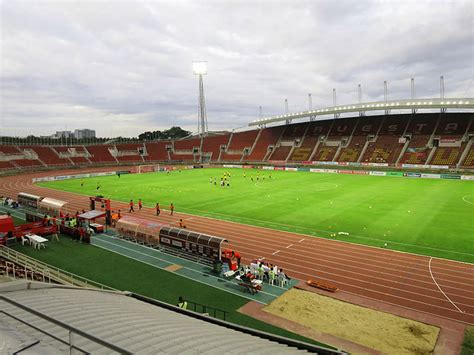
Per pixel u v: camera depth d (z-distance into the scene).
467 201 47.31
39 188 64.50
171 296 20.55
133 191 59.56
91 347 8.70
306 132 115.12
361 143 99.62
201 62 130.00
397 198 50.06
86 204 48.69
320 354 11.81
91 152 117.25
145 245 29.92
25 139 118.69
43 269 22.80
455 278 22.98
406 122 100.06
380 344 15.81
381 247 29.02
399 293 21.02
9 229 30.94
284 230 34.28
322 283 22.16
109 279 22.94
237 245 30.02
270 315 18.42
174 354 8.88
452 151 83.44
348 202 47.38
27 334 8.80
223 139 128.62
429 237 31.38
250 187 62.53
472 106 78.19
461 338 16.28
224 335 11.50
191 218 39.75
